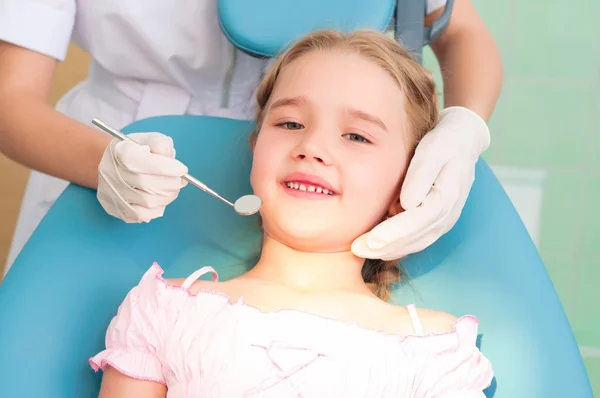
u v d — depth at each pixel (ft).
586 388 3.91
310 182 4.05
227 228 4.58
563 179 7.69
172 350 3.67
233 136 4.87
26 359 3.84
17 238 5.58
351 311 3.99
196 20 4.94
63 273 4.14
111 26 4.92
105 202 4.29
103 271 4.22
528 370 3.96
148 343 3.72
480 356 3.84
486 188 4.67
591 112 7.81
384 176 4.21
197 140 4.83
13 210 7.82
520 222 4.54
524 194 7.66
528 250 4.41
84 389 3.84
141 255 4.37
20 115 4.40
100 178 4.17
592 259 7.48
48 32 4.60
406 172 4.45
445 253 4.44
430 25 5.35
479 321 4.17
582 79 7.86
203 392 3.56
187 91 5.28
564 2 7.99
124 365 3.66
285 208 4.07
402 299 4.32
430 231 4.25
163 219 4.52
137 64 5.12
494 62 5.29
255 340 3.64
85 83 5.76
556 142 7.77
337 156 4.08
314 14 4.68
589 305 7.38
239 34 4.66
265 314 3.72
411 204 4.21
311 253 4.21
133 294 3.86
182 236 4.50
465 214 4.56
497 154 7.81
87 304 4.08
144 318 3.77
